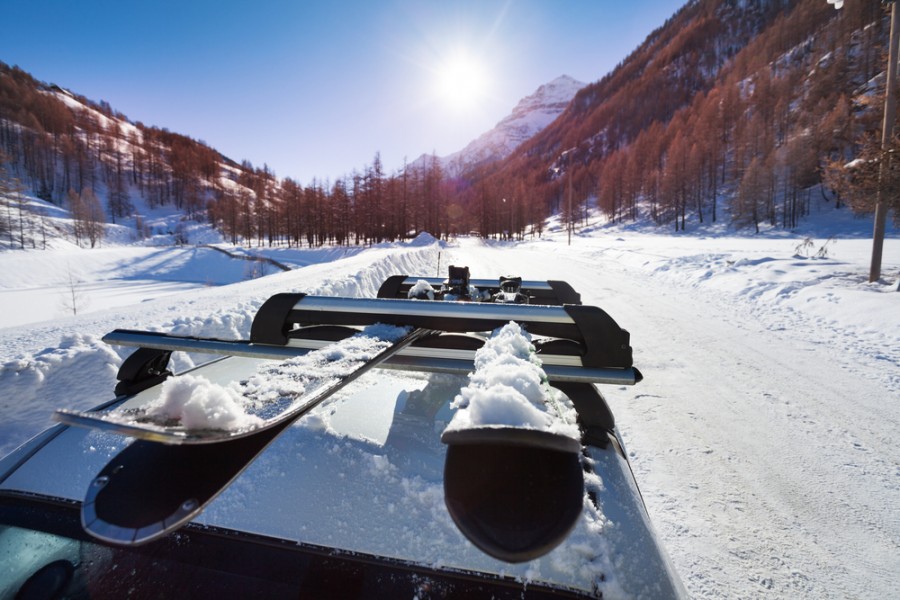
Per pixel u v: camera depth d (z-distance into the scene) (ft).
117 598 2.84
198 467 2.03
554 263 70.85
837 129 223.71
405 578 2.80
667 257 60.03
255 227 314.96
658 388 14.71
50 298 102.06
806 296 28.76
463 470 1.94
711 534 7.82
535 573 2.77
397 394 4.53
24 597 2.88
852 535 7.83
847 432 11.68
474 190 403.95
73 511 3.26
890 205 31.22
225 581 2.86
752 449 10.79
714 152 305.73
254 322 4.93
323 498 3.20
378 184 216.33
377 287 35.96
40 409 10.48
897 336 20.59
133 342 4.69
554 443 1.67
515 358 2.84
